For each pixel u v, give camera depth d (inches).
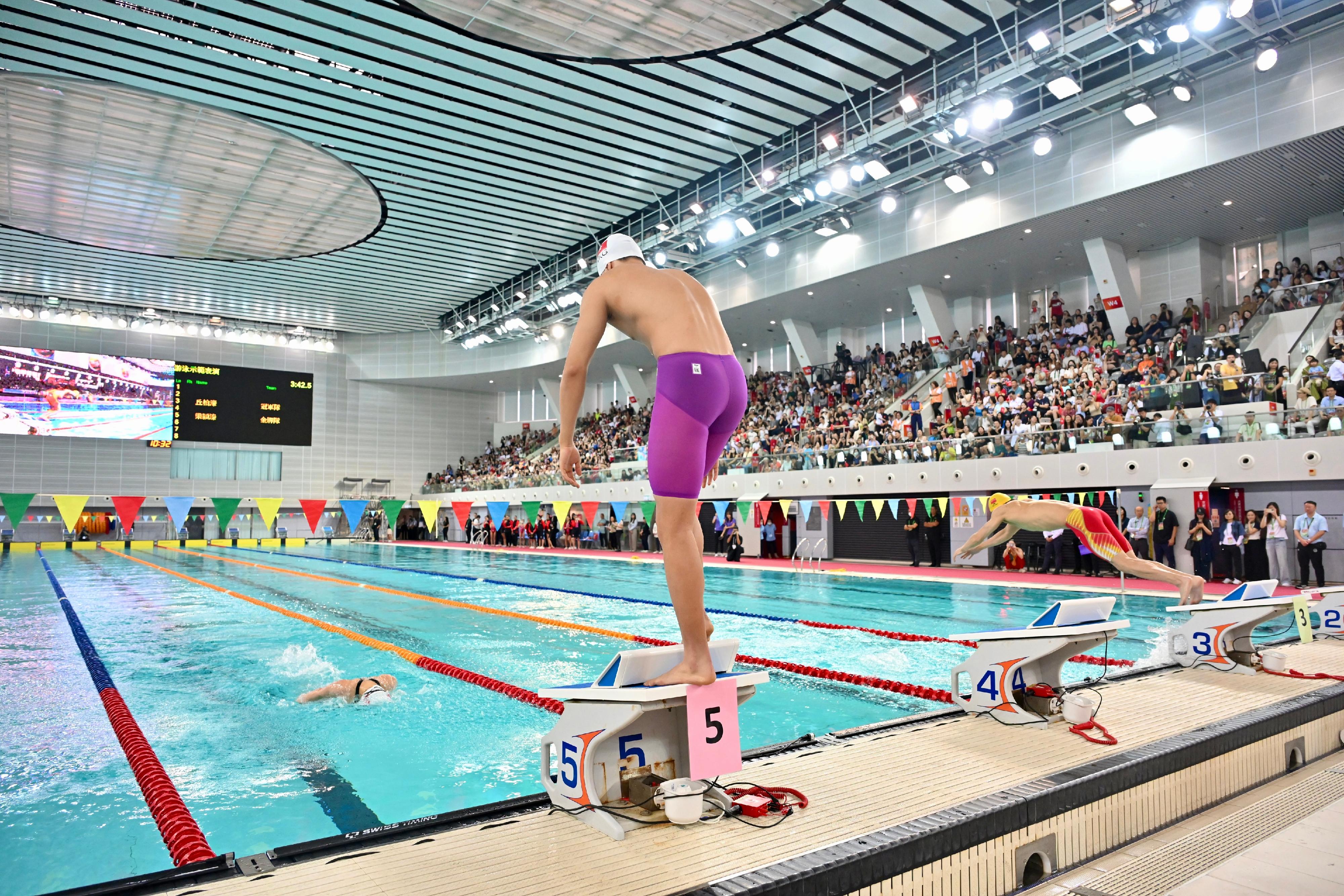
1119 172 492.1
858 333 872.3
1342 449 405.7
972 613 309.9
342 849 67.9
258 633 272.1
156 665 211.8
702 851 65.6
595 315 77.9
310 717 154.3
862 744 96.0
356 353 1190.9
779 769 86.6
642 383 1079.6
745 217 628.4
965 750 93.7
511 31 414.3
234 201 645.9
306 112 518.6
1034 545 514.9
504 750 131.6
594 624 291.0
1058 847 79.4
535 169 610.5
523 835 70.1
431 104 512.7
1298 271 514.6
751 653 222.2
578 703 76.1
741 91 505.7
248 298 954.7
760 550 692.1
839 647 232.1
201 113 510.6
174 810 101.8
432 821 72.8
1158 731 101.3
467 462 1273.4
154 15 414.3
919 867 67.8
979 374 658.8
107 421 978.1
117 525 1023.6
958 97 458.3
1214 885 74.2
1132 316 583.8
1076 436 507.5
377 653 230.5
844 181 546.3
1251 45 421.4
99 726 150.6
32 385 945.5
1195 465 454.9
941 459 581.3
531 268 841.5
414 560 721.0
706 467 76.1
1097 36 395.5
